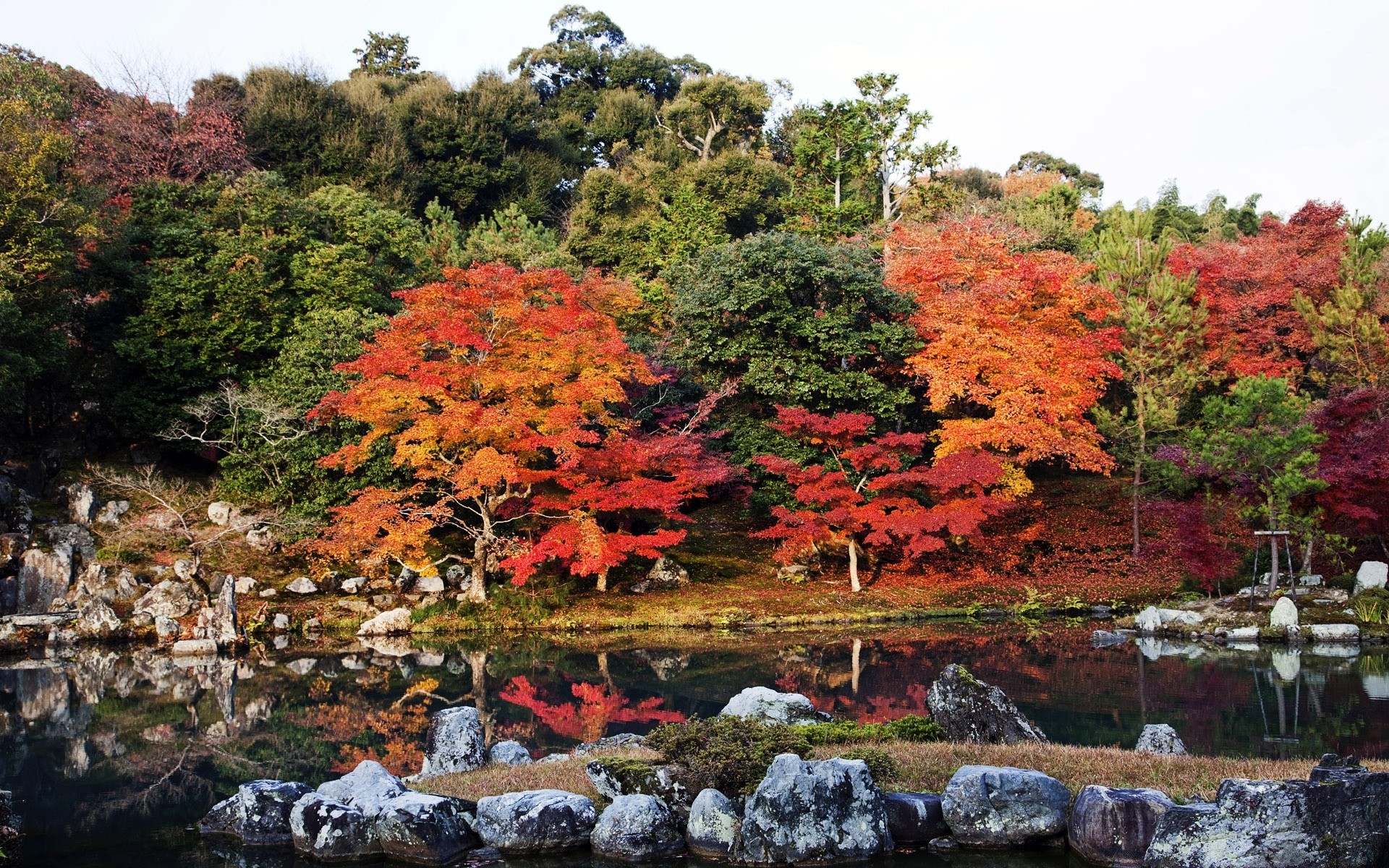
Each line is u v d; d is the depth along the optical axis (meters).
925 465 31.47
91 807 12.18
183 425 31.11
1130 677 18.36
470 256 40.25
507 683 19.78
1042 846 9.84
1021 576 31.42
